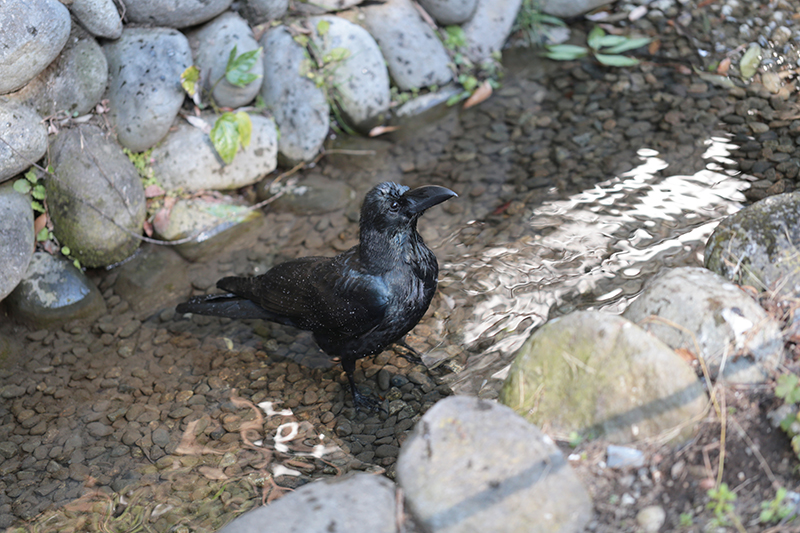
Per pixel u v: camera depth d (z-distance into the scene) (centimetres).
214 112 539
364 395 390
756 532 231
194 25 540
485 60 641
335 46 576
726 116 526
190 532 319
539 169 519
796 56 554
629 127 538
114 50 498
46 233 471
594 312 287
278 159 569
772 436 255
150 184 516
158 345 434
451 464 253
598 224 459
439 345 406
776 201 324
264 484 341
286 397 395
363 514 251
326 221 514
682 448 258
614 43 630
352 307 365
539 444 254
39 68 440
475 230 477
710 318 279
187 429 377
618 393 266
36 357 428
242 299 420
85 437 375
